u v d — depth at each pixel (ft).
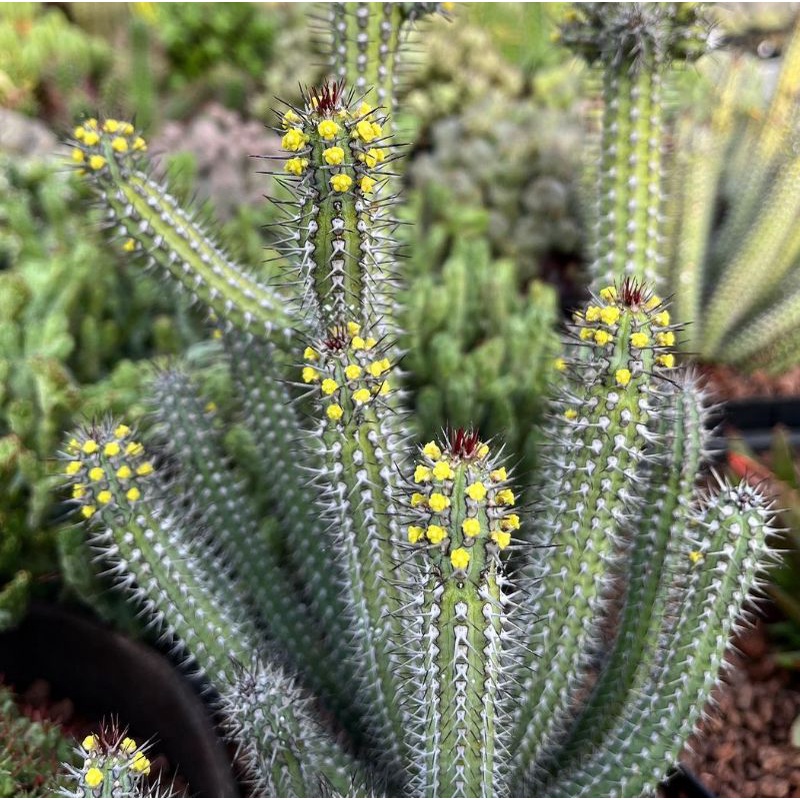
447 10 0.99
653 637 0.91
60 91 2.37
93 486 0.87
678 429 0.91
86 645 1.09
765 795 1.04
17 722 1.02
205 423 1.04
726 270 1.69
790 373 1.65
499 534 0.67
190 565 0.91
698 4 1.03
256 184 1.88
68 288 1.31
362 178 0.78
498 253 1.93
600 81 1.16
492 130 1.99
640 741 0.83
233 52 2.63
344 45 0.99
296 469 1.02
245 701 0.82
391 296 1.00
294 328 0.94
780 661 1.13
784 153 1.71
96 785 0.68
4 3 2.69
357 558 0.84
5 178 1.69
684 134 1.68
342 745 0.96
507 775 0.85
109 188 0.89
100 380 1.38
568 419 0.82
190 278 0.93
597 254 1.12
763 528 0.79
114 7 2.88
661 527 0.91
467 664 0.69
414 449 1.08
